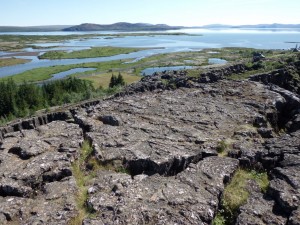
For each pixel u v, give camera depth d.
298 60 74.44
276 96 36.88
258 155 22.31
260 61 78.31
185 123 28.88
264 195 17.56
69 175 20.27
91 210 16.36
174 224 14.96
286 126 32.75
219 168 19.97
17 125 51.00
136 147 23.30
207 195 17.12
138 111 31.77
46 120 54.75
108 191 18.03
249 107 33.53
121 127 27.55
